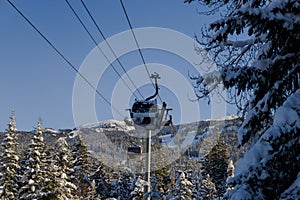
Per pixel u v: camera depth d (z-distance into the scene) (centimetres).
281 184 616
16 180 3544
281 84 682
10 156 3544
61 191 3138
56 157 3975
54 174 3188
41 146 3322
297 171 620
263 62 696
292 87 697
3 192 3453
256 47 799
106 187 4997
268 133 584
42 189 3114
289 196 580
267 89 729
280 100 704
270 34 630
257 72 695
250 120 713
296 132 582
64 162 3975
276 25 600
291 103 614
